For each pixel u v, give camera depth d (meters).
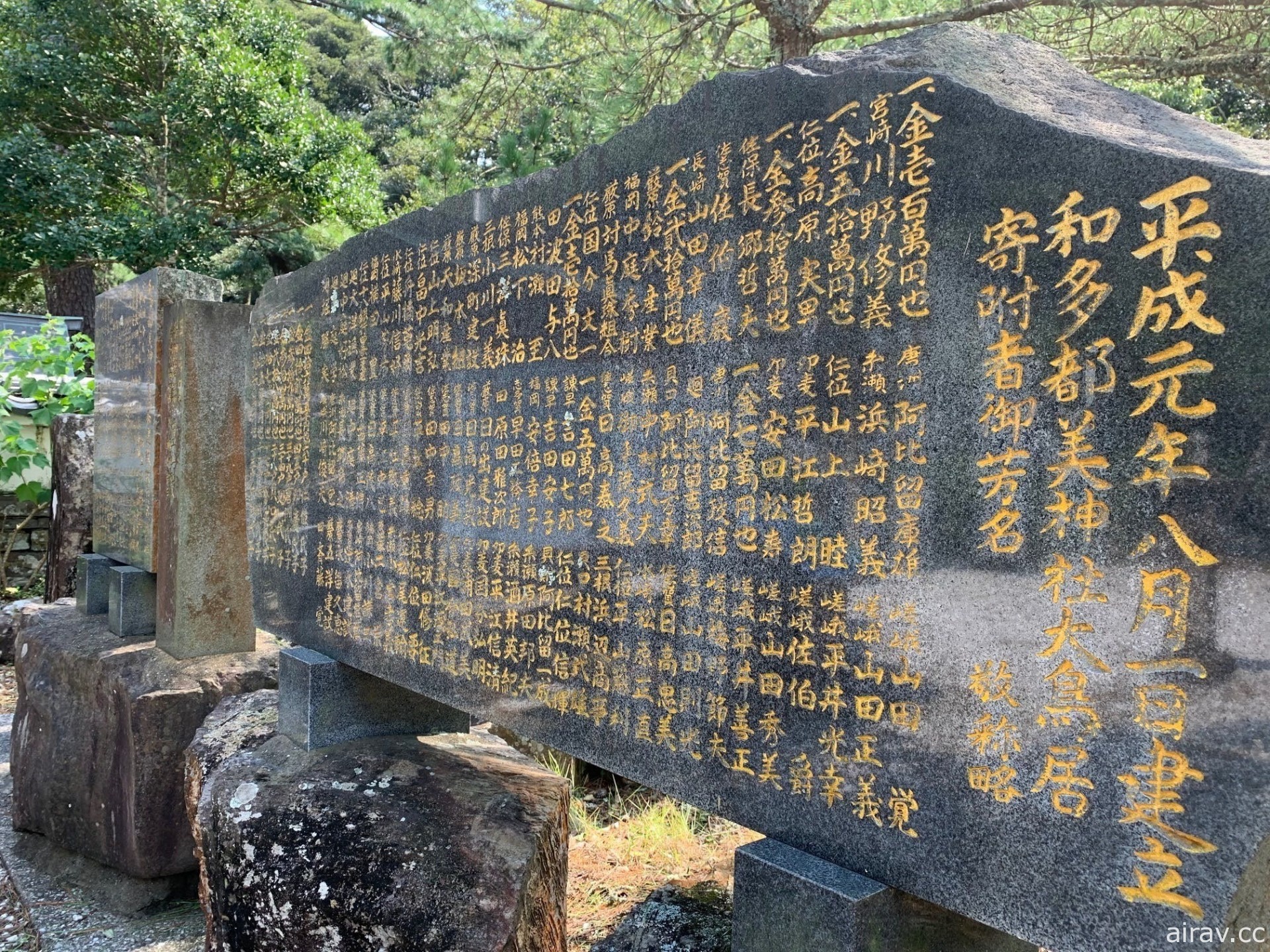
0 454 6.02
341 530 2.67
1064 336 1.10
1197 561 0.99
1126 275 1.05
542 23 5.70
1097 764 1.06
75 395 6.04
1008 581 1.14
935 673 1.22
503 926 1.83
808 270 1.39
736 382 1.50
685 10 4.80
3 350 6.14
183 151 9.18
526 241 1.99
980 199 1.19
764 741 1.44
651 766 1.64
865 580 1.30
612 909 2.46
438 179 5.96
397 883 1.94
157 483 3.56
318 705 2.59
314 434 2.82
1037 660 1.11
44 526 6.57
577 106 5.66
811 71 1.43
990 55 1.33
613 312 1.74
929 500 1.23
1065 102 1.25
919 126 1.25
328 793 2.27
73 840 3.25
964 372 1.19
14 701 5.08
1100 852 1.06
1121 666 1.04
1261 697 0.94
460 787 2.29
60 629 3.76
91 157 8.67
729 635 1.50
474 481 2.13
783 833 1.41
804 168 1.40
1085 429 1.08
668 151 1.64
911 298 1.25
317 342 2.80
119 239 8.51
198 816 2.39
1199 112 6.04
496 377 2.06
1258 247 0.96
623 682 1.70
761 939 1.36
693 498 1.57
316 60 15.75
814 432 1.37
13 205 8.16
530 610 1.95
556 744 1.87
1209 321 0.99
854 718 1.31
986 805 1.16
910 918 1.29
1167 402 1.01
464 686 2.16
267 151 9.07
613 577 1.73
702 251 1.57
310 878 2.03
